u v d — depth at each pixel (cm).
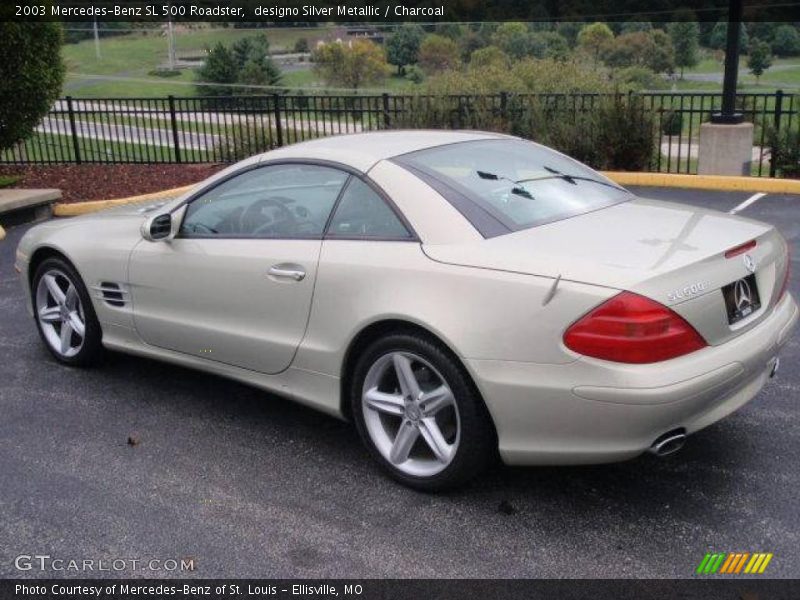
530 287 333
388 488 386
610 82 1784
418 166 403
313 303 400
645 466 396
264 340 425
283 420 464
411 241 374
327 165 417
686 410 322
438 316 351
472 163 420
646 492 373
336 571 324
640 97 1238
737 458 399
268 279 418
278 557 334
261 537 348
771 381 486
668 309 318
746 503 360
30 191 1074
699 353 329
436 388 369
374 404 388
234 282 434
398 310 362
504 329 336
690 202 1045
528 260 342
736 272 348
